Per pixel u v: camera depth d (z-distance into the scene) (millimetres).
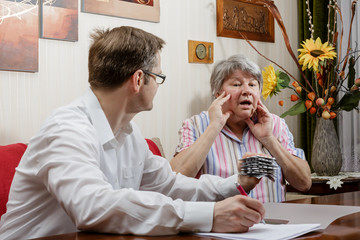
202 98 3014
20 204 1191
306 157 3490
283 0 3539
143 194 1018
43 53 2281
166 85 2814
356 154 3277
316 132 3000
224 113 2318
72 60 2393
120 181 1401
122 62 1221
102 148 1266
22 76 2207
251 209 1005
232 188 1322
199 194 1381
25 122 2215
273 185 2258
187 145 2270
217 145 2279
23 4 2186
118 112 1296
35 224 1203
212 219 998
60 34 2312
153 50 1261
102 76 1241
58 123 1130
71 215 1029
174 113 2854
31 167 1146
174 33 2863
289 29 3574
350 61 2961
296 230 999
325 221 1155
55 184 1035
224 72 2299
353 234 984
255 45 3342
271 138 2246
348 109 2930
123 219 992
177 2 2885
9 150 1777
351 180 2803
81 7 2414
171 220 987
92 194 1005
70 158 1056
